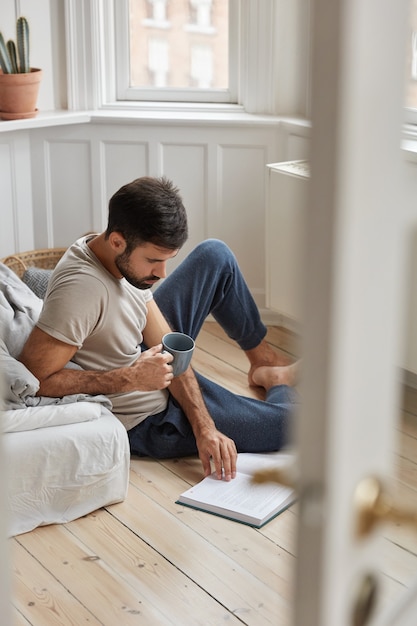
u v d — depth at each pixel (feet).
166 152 13.14
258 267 13.50
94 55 13.07
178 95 13.56
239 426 9.34
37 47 13.00
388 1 2.00
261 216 13.24
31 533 8.03
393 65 2.07
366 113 2.04
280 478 2.48
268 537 8.03
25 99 12.40
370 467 2.46
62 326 8.15
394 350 2.43
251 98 13.07
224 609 7.02
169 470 9.25
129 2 13.28
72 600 7.11
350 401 2.28
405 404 2.55
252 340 11.07
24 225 13.43
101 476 8.21
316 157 2.02
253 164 13.01
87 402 8.30
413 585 2.82
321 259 2.09
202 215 13.37
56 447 7.93
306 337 2.17
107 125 13.07
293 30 12.62
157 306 9.84
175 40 13.44
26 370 8.00
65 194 13.41
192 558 7.71
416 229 2.38
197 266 10.26
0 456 2.06
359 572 2.53
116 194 8.13
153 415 9.43
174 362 8.68
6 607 2.19
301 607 2.41
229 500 8.47
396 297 2.37
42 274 10.84
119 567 7.57
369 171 2.10
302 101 12.91
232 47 13.24
